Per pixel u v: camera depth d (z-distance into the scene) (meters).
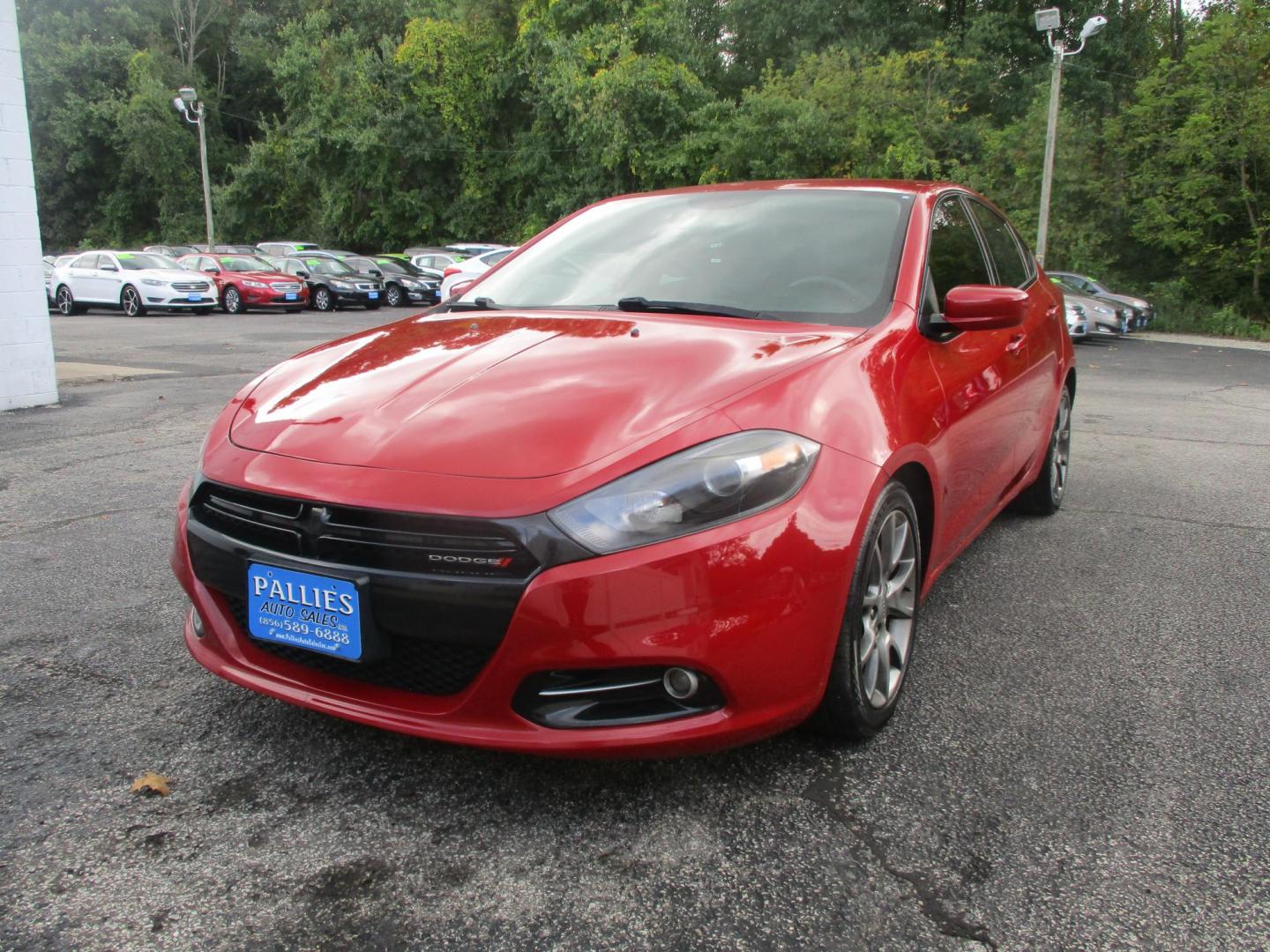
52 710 2.41
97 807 1.98
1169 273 27.98
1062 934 1.63
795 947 1.59
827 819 1.96
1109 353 16.92
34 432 6.30
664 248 3.04
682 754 1.89
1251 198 25.50
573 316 2.66
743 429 1.96
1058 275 22.44
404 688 1.98
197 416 6.97
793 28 35.53
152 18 49.69
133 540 3.87
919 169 27.41
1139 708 2.50
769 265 2.82
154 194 47.25
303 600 1.92
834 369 2.22
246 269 24.31
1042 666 2.76
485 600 1.79
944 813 1.99
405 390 2.21
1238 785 2.11
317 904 1.69
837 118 28.86
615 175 33.00
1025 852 1.85
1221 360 16.00
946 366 2.68
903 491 2.31
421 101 38.31
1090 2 35.22
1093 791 2.08
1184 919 1.67
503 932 1.62
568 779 2.10
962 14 36.56
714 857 1.83
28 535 3.92
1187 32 35.09
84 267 22.16
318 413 2.19
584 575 1.77
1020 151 27.56
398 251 40.19
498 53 38.38
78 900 1.69
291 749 2.23
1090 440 6.79
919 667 2.75
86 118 45.47
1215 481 5.35
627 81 31.08
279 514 1.96
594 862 1.81
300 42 39.91
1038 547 3.98
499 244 38.75
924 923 1.65
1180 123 26.64
